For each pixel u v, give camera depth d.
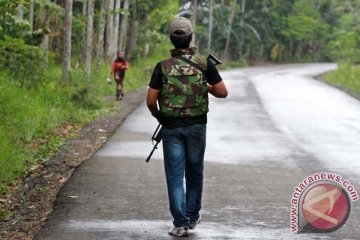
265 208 14.40
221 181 17.31
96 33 66.62
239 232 12.49
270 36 143.50
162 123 11.82
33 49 32.44
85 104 35.22
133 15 76.50
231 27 129.75
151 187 16.42
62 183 17.28
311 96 47.84
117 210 14.07
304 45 163.88
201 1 120.31
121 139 25.06
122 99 44.09
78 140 25.20
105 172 18.38
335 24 161.25
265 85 61.28
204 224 13.02
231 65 122.31
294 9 151.25
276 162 20.41
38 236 12.14
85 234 12.26
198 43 126.19
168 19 82.62
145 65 75.12
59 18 52.81
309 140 25.50
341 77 72.94
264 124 30.50
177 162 11.77
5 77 29.86
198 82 11.58
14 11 31.58
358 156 21.80
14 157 19.30
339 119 33.06
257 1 139.12
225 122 30.97
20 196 16.06
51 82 35.38
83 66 57.06
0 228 13.02
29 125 24.84
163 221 13.21
